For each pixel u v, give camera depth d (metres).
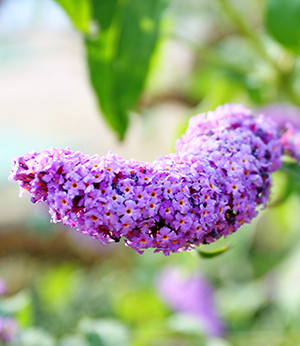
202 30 0.84
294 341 0.68
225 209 0.36
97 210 0.34
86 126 1.17
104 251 0.95
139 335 0.58
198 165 0.36
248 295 0.86
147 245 0.35
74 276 0.97
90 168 0.35
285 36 0.47
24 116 1.16
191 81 0.80
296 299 0.72
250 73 0.57
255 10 0.77
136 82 0.51
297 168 0.42
